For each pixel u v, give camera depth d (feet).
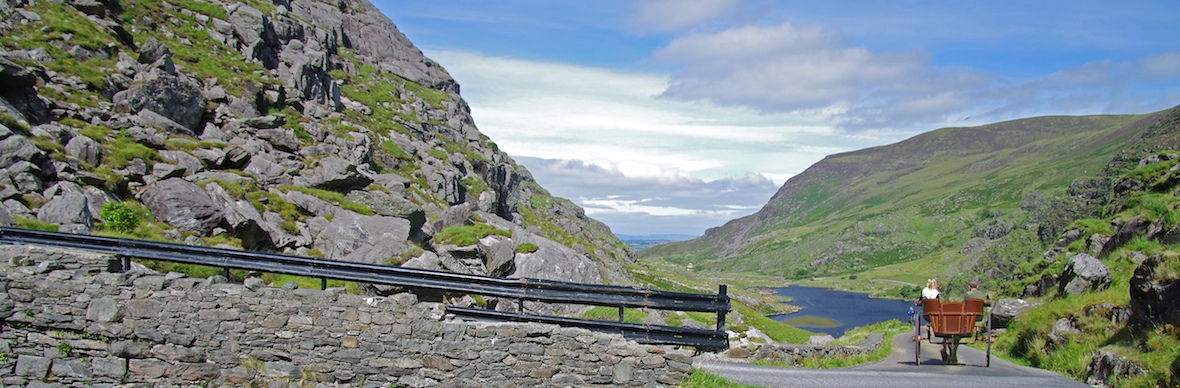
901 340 96.53
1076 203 280.92
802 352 62.64
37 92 103.81
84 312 41.32
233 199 94.63
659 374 42.29
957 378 49.73
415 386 41.52
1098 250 92.17
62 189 78.07
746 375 48.88
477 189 212.43
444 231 111.14
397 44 337.31
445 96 307.99
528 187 386.93
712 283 407.85
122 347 41.14
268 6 227.81
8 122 84.28
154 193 85.92
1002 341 82.69
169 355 41.27
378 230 107.45
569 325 44.14
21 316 41.04
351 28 320.29
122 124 108.88
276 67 195.83
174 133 118.11
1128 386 45.16
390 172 172.65
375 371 41.60
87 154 90.17
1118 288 68.23
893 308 415.64
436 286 43.55
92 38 129.39
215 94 141.79
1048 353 64.49
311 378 41.42
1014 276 120.57
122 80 122.72
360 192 120.47
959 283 300.61
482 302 81.97
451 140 255.70
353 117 204.54
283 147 134.62
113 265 43.62
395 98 253.85
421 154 203.21
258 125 138.21
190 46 169.48
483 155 272.51
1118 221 92.38
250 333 41.70
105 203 79.05
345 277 43.34
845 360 62.18
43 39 120.88
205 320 41.63
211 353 41.42
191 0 193.47
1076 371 55.16
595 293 43.73
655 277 261.65
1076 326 63.87
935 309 60.23
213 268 57.06
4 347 40.73
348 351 41.78
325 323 41.93
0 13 120.67
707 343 43.68
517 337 42.09
